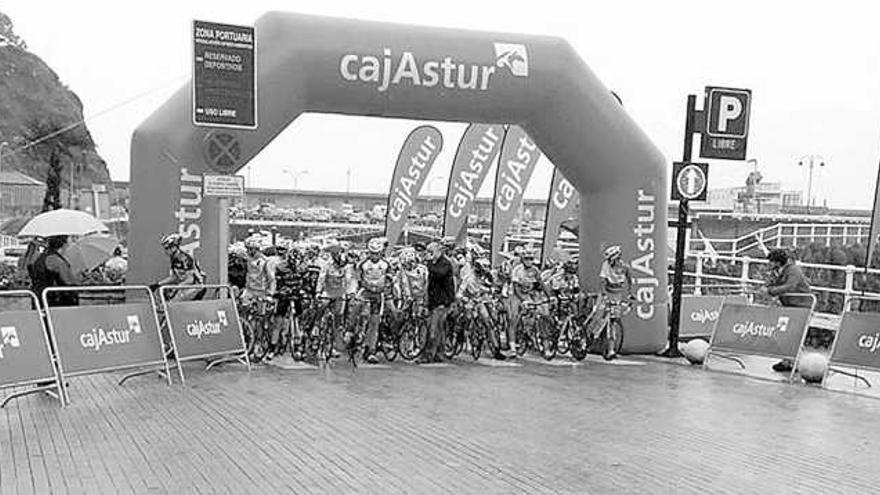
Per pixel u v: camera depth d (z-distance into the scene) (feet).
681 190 41.29
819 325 45.65
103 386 30.04
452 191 57.82
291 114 37.99
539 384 33.12
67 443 21.67
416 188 59.77
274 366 35.60
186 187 36.35
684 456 22.11
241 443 22.04
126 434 22.76
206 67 34.30
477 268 39.88
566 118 41.55
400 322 38.42
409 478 19.17
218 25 34.42
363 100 38.91
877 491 19.38
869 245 44.62
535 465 20.65
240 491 17.87
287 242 40.01
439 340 38.37
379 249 37.45
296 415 25.72
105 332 29.17
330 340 37.29
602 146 42.11
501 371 36.29
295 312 37.42
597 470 20.40
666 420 26.86
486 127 57.52
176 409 26.23
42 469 19.24
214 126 34.86
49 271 29.32
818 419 27.73
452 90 39.55
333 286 37.37
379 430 24.00
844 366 34.45
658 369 38.34
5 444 21.48
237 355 34.83
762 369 38.83
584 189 43.52
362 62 38.14
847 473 20.94
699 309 47.52
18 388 28.94
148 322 30.83
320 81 37.96
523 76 40.29
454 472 19.77
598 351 42.06
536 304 40.52
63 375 27.30
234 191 35.14
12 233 111.34
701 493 18.75
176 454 20.76
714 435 24.84
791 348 36.60
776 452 22.91
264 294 36.60
